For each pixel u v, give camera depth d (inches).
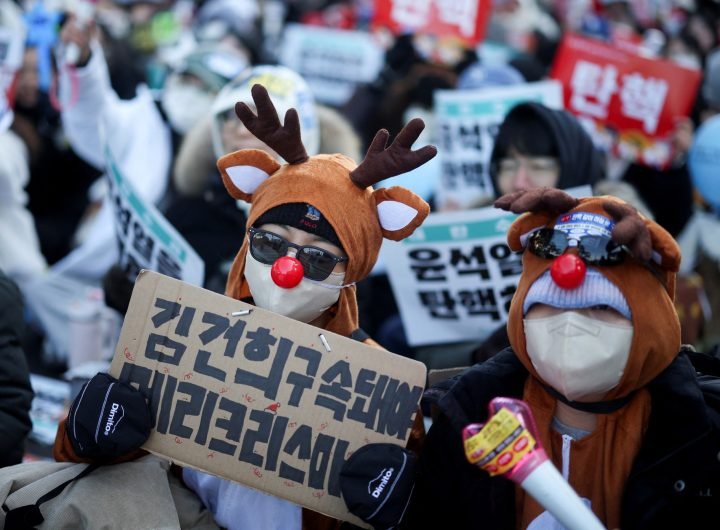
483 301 135.9
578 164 138.6
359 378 92.0
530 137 137.7
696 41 285.1
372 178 96.3
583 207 87.9
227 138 151.9
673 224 211.0
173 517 92.8
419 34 238.7
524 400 91.7
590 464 89.4
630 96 195.0
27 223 223.3
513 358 93.3
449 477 91.5
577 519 77.7
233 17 277.0
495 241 132.6
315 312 96.4
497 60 277.6
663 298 87.0
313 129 154.3
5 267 218.5
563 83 197.2
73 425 90.4
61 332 219.0
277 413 91.9
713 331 174.7
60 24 223.6
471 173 167.3
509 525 89.7
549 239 87.0
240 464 91.9
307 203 94.1
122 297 134.5
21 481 94.6
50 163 252.1
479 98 165.9
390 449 89.9
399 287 138.5
